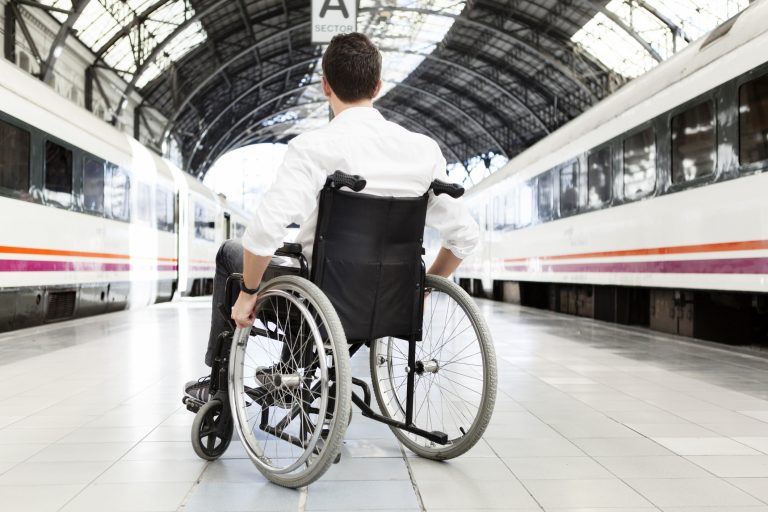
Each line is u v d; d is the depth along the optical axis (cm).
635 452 273
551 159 1132
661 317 826
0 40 1587
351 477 241
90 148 960
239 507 209
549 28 2692
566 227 1047
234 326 267
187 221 1647
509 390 412
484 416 247
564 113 3278
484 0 2619
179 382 430
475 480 237
